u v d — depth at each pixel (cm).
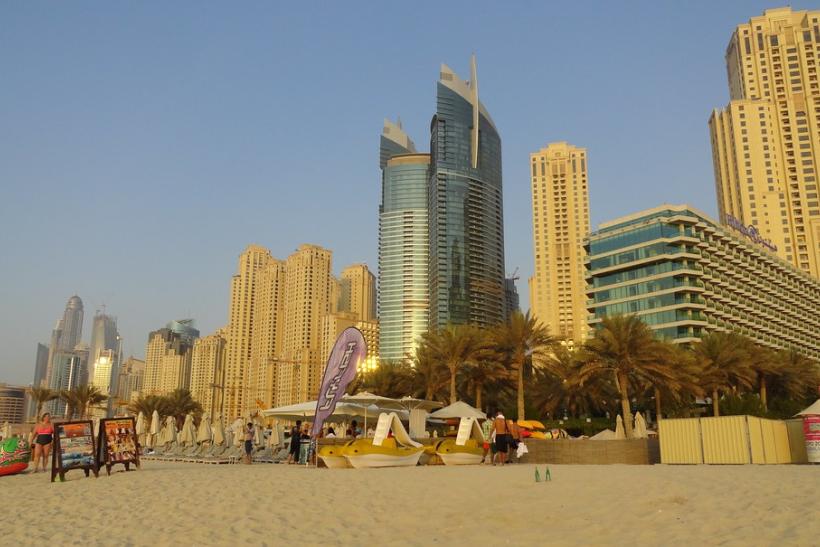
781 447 2567
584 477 1711
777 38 18162
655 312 9875
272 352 18512
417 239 19300
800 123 17262
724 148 18100
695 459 2534
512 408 6625
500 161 19088
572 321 19625
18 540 995
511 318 5266
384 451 2492
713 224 10738
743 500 1138
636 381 5378
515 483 1602
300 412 3419
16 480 2038
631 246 10338
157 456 3850
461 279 16750
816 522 888
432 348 5441
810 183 16788
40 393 7994
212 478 1836
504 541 891
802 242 16500
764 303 11475
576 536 900
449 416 3778
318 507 1247
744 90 18475
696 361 5944
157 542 958
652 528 930
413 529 1014
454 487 1545
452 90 18412
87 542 963
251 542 940
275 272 19162
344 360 2595
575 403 6688
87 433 1973
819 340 13412
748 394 6688
